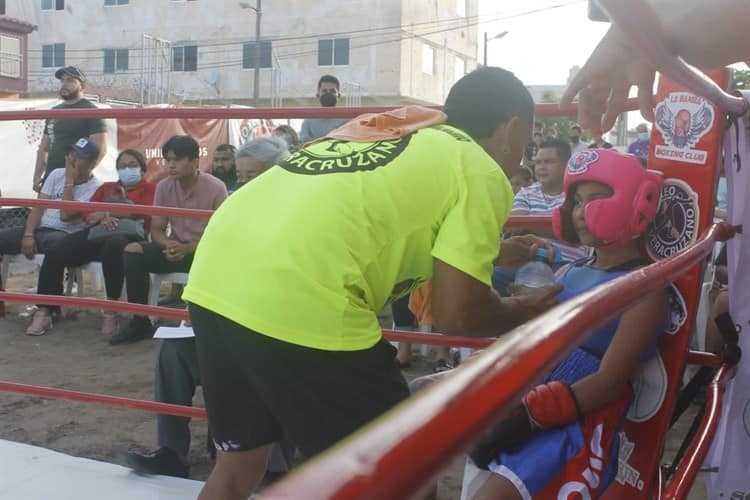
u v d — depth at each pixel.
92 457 3.64
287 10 36.28
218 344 1.79
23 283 8.33
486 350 0.68
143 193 6.36
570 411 1.71
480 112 1.95
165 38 37.78
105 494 2.75
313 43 36.16
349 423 1.71
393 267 1.71
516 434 1.74
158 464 2.95
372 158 1.74
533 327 0.75
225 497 1.93
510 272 3.12
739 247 1.86
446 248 1.70
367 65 35.62
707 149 1.80
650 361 1.85
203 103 34.81
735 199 1.86
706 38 1.27
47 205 3.12
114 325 6.09
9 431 3.99
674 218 1.89
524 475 1.69
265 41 36.59
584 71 1.80
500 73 1.98
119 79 35.16
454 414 0.54
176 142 5.64
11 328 6.39
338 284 1.66
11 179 10.63
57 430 4.02
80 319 6.69
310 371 1.68
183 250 5.70
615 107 1.87
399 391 1.79
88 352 5.65
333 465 0.45
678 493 1.62
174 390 3.08
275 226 1.70
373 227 1.67
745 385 1.88
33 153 10.79
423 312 3.57
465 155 1.77
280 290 1.66
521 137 1.99
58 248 6.12
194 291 1.78
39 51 38.94
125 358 5.49
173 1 37.47
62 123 7.05
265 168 4.36
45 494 2.73
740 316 1.88
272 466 2.89
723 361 1.89
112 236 6.02
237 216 1.78
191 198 5.75
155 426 4.09
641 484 1.83
